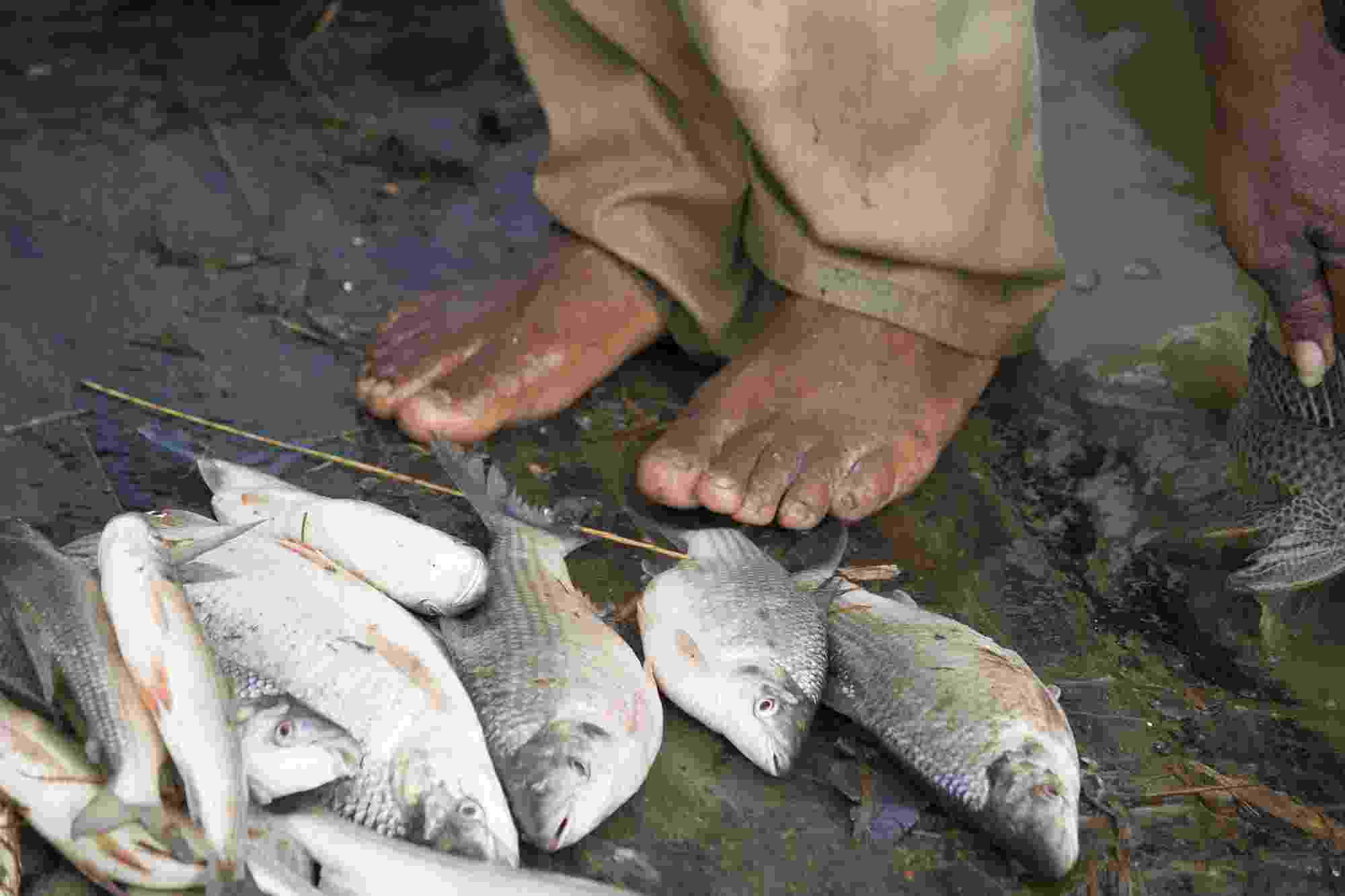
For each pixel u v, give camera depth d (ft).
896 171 3.90
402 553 3.67
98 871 3.44
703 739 3.69
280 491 3.78
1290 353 3.83
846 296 4.01
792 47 3.82
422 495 3.98
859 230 3.94
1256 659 3.85
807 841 3.60
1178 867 3.60
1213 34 3.70
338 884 3.44
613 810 3.57
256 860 3.41
